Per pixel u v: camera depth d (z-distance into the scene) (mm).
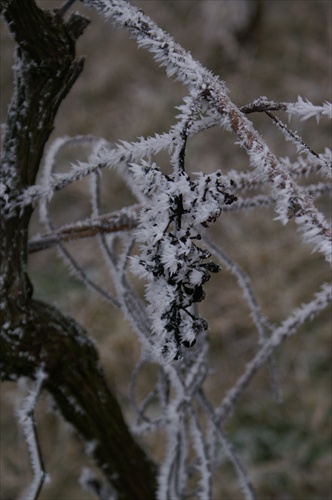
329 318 3199
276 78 4035
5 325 994
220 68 4203
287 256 3303
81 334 1055
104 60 4410
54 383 1045
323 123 3633
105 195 3707
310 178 3223
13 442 3016
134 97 4207
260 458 2873
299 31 4176
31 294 1016
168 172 3350
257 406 3020
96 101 4297
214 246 1133
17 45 957
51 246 1047
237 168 3664
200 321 817
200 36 4277
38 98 959
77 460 2906
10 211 961
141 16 856
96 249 3580
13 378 1021
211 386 3070
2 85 4301
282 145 3629
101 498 1194
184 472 1148
